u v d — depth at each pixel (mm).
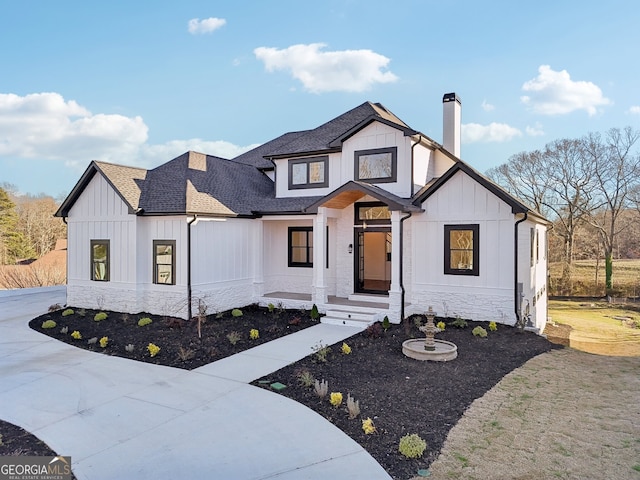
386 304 14258
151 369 9156
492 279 12680
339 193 13758
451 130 16453
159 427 6328
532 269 15094
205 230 14203
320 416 6668
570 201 33844
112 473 5066
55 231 43312
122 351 10586
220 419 6582
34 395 7672
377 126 15039
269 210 15656
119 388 8008
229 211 14914
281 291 17188
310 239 16750
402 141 14602
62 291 22266
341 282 15938
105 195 14828
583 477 4949
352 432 6125
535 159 35312
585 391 7758
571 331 18906
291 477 4957
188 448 5668
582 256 35031
